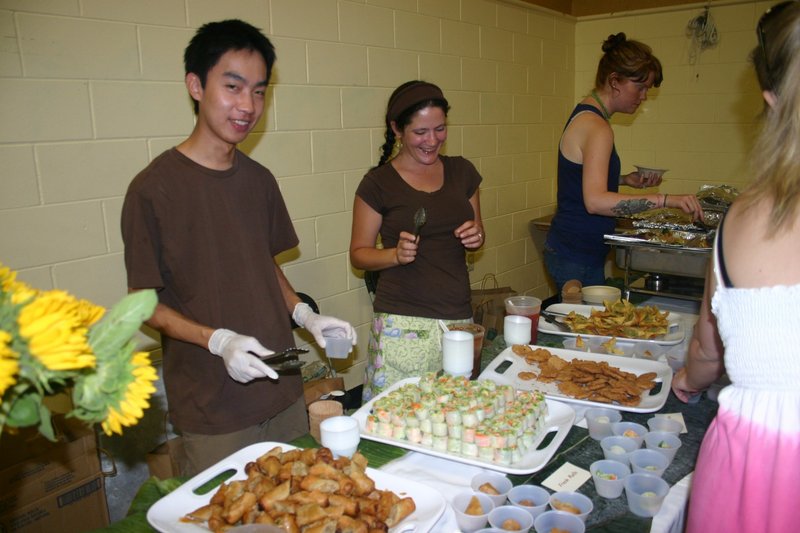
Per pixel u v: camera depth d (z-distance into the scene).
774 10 0.87
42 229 1.91
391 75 3.05
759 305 0.87
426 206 1.92
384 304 1.96
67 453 1.86
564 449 1.22
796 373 0.85
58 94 1.90
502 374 1.57
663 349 1.75
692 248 2.28
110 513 2.11
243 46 1.38
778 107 0.85
